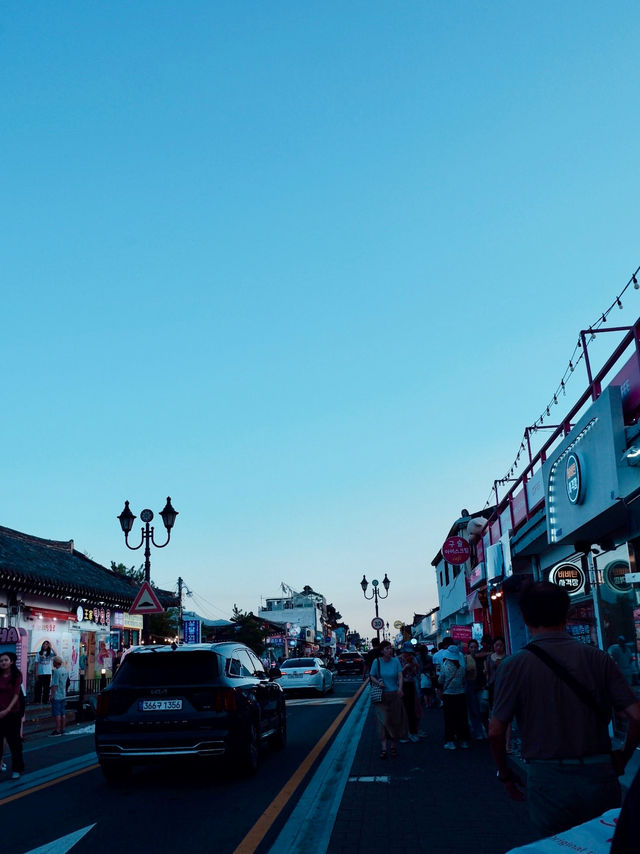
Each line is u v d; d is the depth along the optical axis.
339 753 11.97
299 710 21.50
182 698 9.59
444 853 5.95
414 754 11.66
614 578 11.59
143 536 21.56
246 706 10.05
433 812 7.46
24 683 21.12
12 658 10.80
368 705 21.97
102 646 28.58
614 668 3.44
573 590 12.68
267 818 7.33
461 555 25.03
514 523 17.86
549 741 3.35
